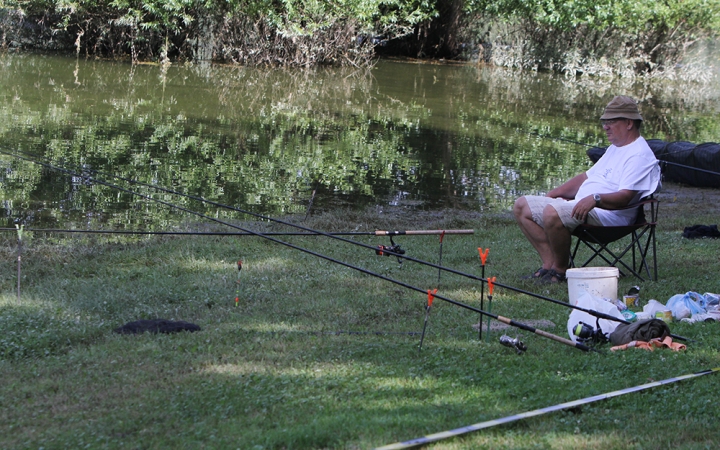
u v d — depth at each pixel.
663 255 9.78
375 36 35.66
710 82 36.34
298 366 5.86
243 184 14.07
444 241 10.72
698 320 7.04
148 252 9.67
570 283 7.73
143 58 32.28
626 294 8.05
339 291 8.18
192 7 31.88
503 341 6.25
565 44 37.38
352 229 11.41
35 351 6.34
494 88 30.22
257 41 33.03
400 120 21.75
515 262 9.53
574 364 5.84
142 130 18.14
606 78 36.38
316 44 33.44
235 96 24.58
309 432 4.48
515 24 38.06
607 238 8.57
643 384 5.38
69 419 4.91
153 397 5.22
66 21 30.83
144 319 7.12
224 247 9.89
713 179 15.34
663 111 26.41
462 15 38.88
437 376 5.63
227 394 5.23
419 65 37.00
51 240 10.27
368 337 6.66
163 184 13.71
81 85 24.42
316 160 16.33
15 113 19.12
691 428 4.66
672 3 36.06
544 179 15.57
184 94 24.20
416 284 8.49
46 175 13.65
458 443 4.41
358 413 4.86
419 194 14.09
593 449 4.36
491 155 17.69
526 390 5.28
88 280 8.52
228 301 7.82
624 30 36.72
